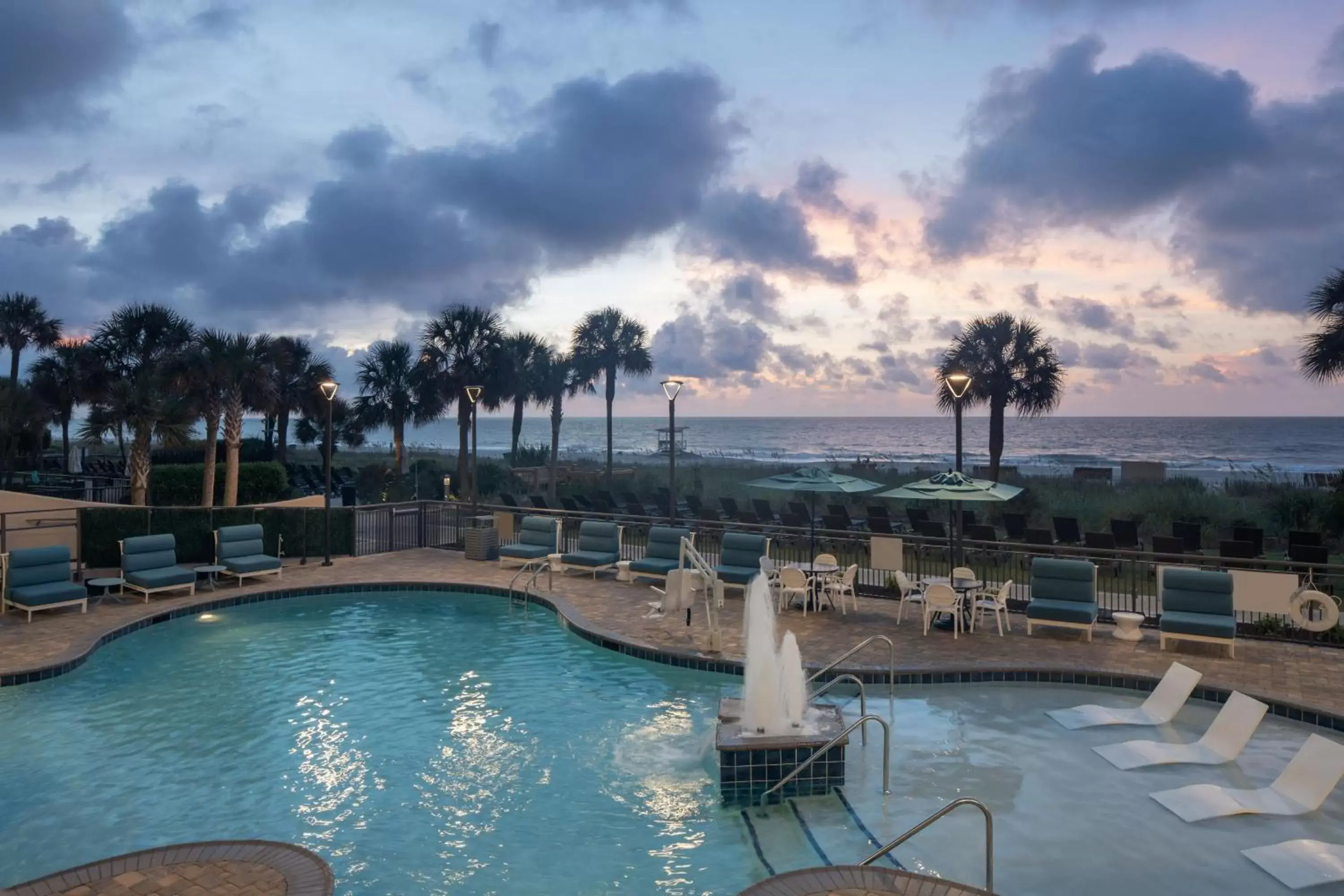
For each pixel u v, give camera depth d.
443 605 14.07
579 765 7.55
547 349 33.12
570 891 5.45
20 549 12.81
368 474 30.97
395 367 32.53
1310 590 10.59
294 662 10.82
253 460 32.44
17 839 6.16
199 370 21.23
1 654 10.40
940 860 5.76
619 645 11.09
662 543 14.75
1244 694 8.41
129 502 21.70
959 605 11.54
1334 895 5.29
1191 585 10.84
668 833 6.25
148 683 9.92
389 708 9.10
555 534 16.23
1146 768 7.34
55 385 31.64
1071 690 9.60
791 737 6.96
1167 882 5.45
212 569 14.35
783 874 4.79
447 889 5.46
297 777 7.28
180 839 6.16
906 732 8.29
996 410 25.14
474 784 7.14
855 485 12.94
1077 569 11.39
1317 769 6.59
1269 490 28.02
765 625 7.46
